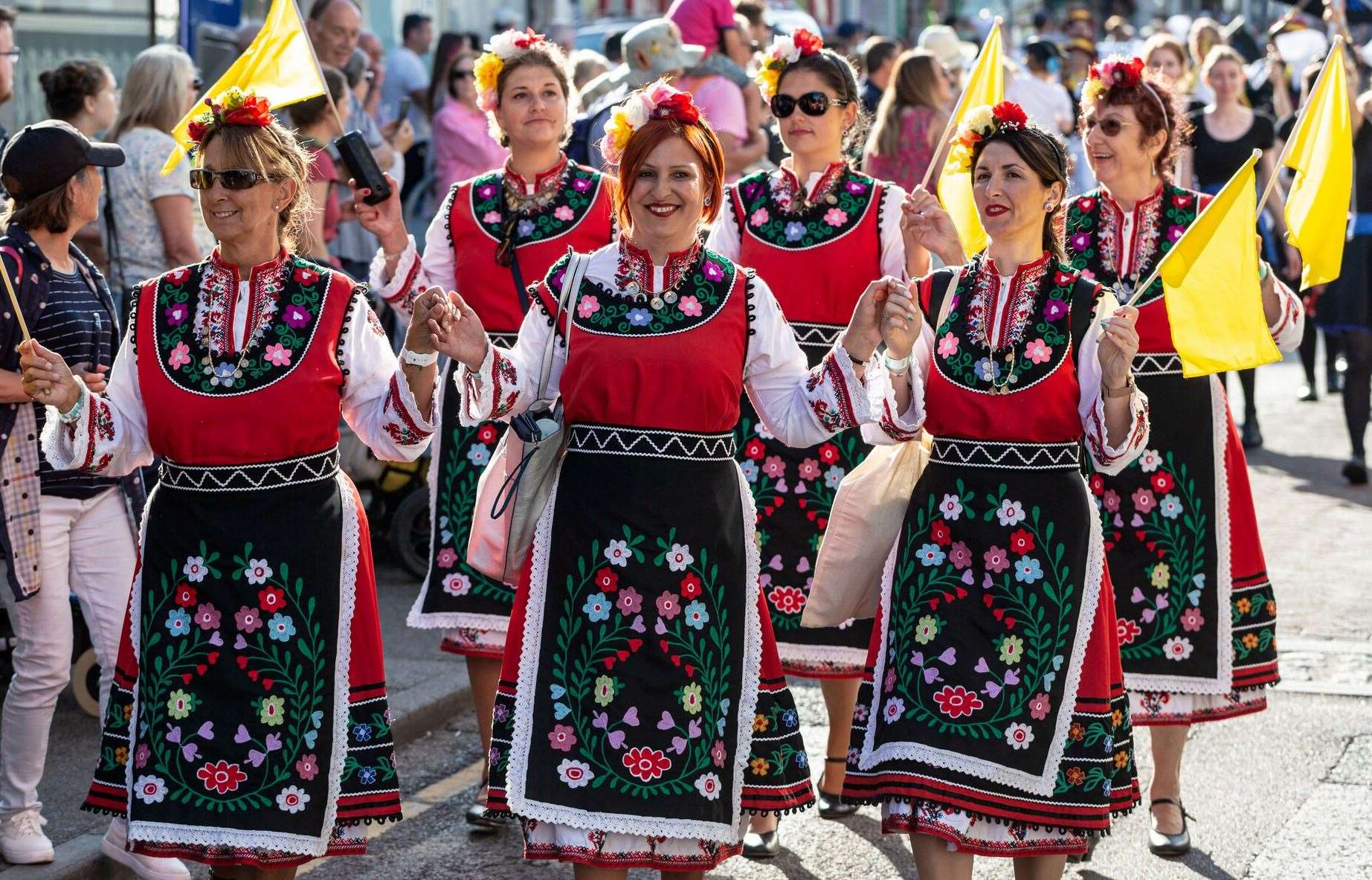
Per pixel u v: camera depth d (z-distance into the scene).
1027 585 4.18
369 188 5.21
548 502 4.12
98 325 4.73
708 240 5.77
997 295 4.25
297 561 4.00
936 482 4.29
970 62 12.67
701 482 4.09
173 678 4.01
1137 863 4.96
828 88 5.58
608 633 4.04
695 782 4.05
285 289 4.06
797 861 5.01
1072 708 4.18
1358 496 9.72
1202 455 5.16
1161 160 5.20
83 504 4.72
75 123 6.43
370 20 14.27
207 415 3.97
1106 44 18.92
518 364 4.13
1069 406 4.20
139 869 4.71
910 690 4.21
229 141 3.96
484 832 5.19
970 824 4.10
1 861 4.68
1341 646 6.95
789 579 5.58
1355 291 9.85
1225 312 4.23
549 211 5.46
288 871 4.11
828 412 4.12
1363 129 9.84
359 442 7.67
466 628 5.41
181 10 8.10
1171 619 5.16
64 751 5.63
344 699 4.06
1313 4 13.89
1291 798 5.42
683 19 9.41
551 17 18.91
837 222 5.62
